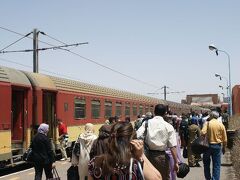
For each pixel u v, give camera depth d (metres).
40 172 11.07
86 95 23.39
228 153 19.42
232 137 16.92
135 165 3.55
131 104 33.00
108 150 3.59
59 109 19.73
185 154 17.97
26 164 19.00
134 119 33.75
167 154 8.23
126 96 31.89
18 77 16.36
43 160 10.96
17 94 16.66
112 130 3.65
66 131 19.48
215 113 11.36
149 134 8.05
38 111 17.48
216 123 11.19
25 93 16.86
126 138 3.61
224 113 19.94
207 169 11.34
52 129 19.22
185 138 17.94
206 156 11.28
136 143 3.64
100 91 26.03
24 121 16.66
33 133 16.95
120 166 3.53
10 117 15.29
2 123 14.75
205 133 11.25
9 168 17.80
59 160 19.78
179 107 48.66
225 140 11.20
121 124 3.67
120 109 30.14
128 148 3.58
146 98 38.16
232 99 46.72
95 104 24.86
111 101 28.06
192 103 76.38
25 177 14.77
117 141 3.59
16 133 16.44
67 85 21.03
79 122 22.16
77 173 8.42
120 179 3.52
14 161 15.92
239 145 14.70
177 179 12.99
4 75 15.23
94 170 3.58
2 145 14.66
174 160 8.20
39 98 17.67
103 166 3.54
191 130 15.99
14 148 16.17
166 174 8.18
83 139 8.17
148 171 3.60
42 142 11.00
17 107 16.61
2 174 15.95
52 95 19.42
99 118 25.42
